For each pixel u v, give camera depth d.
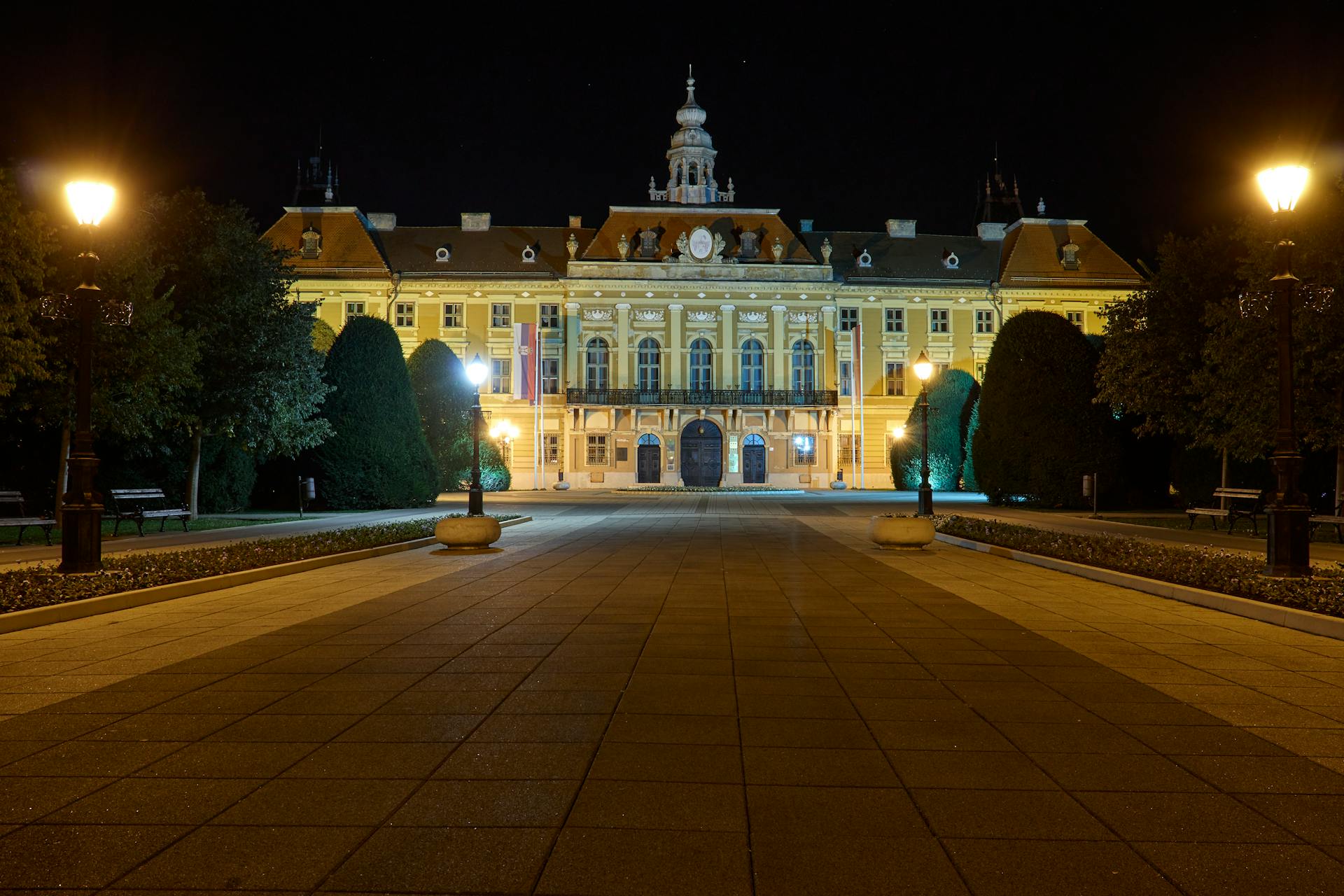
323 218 64.75
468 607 11.05
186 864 3.93
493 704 6.50
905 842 4.16
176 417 25.64
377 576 14.24
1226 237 29.02
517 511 33.03
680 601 11.56
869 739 5.69
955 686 7.08
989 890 3.71
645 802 4.62
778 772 5.07
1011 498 36.00
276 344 28.89
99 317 21.09
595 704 6.52
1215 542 19.78
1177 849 4.09
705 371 64.81
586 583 13.33
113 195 12.92
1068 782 4.95
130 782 4.93
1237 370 22.58
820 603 11.40
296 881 3.78
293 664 7.84
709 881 3.78
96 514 12.59
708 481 64.25
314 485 30.28
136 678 7.36
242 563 14.14
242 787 4.85
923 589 12.73
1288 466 12.09
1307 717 6.24
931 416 53.84
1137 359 29.25
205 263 27.27
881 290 65.88
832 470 64.06
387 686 7.05
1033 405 33.66
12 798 4.71
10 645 8.74
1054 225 69.12
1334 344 21.19
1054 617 10.38
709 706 6.46
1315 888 3.72
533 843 4.14
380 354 35.09
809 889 3.71
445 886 3.73
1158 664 7.89
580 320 63.94
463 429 48.62
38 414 21.92
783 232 66.56
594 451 63.16
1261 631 9.47
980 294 66.31
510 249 66.81
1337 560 15.88
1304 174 12.39
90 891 3.70
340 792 4.77
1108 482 33.19
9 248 18.81
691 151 70.12
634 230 65.69
